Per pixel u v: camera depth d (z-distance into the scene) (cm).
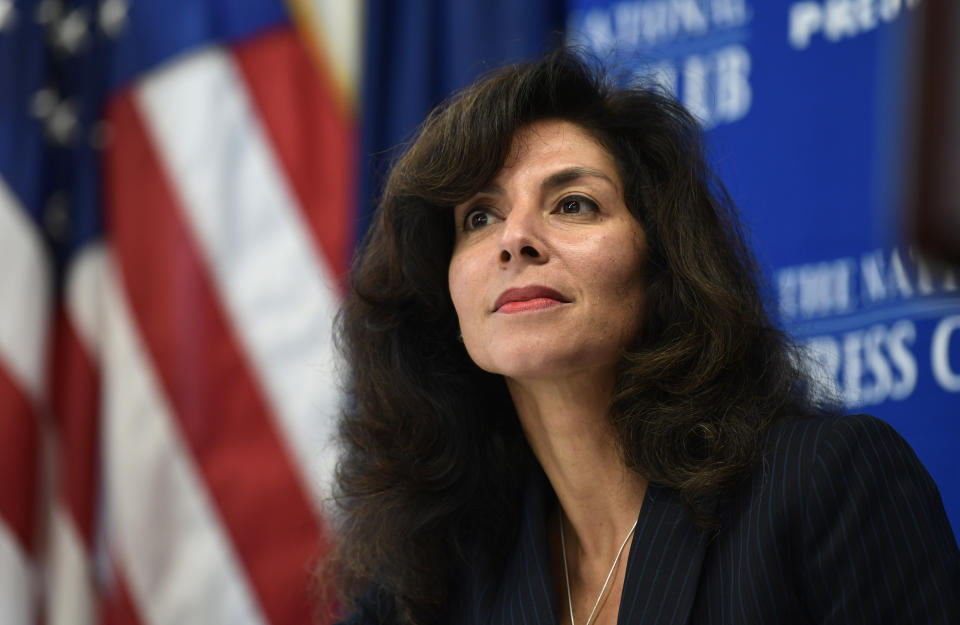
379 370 340
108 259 783
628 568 276
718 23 599
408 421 335
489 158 308
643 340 303
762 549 260
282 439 734
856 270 540
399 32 711
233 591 723
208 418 743
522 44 669
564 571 314
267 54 784
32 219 784
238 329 750
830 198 553
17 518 743
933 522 260
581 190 304
